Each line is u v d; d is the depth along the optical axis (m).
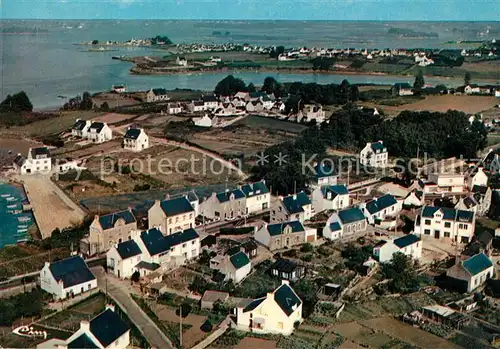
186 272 139.62
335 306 120.94
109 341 100.00
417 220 167.38
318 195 186.38
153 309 120.25
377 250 146.88
